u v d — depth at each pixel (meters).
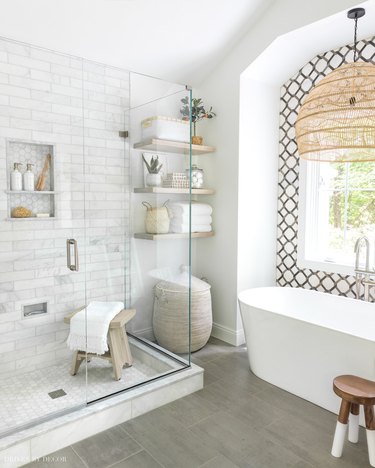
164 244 2.82
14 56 2.02
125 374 2.62
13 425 1.98
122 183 2.76
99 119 2.64
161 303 2.86
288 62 3.35
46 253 2.19
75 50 2.85
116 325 2.58
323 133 2.13
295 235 3.64
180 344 2.79
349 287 3.23
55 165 2.22
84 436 2.12
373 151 2.19
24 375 2.10
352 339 2.24
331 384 2.39
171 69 3.42
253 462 1.94
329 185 3.51
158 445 2.07
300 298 3.25
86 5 2.54
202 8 2.83
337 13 2.60
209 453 2.01
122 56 3.06
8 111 2.01
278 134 3.73
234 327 3.54
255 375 2.92
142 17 2.77
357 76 1.98
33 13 2.48
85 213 2.39
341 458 1.98
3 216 2.02
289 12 2.89
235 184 3.44
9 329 2.05
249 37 3.22
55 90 2.20
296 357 2.58
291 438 2.14
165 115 2.86
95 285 2.58
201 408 2.45
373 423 1.90
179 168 2.83
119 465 1.91
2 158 2.00
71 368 2.27
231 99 3.43
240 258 3.49
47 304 2.19
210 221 3.67
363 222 3.27
